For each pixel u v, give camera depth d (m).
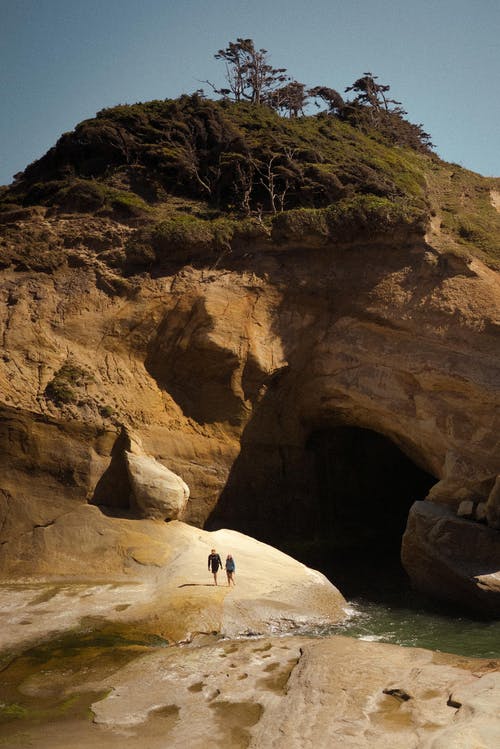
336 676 18.09
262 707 16.73
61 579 28.38
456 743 13.44
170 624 23.41
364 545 39.00
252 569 28.39
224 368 35.16
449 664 18.94
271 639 22.42
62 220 40.34
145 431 33.88
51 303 36.25
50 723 16.30
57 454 31.84
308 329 35.62
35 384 33.09
